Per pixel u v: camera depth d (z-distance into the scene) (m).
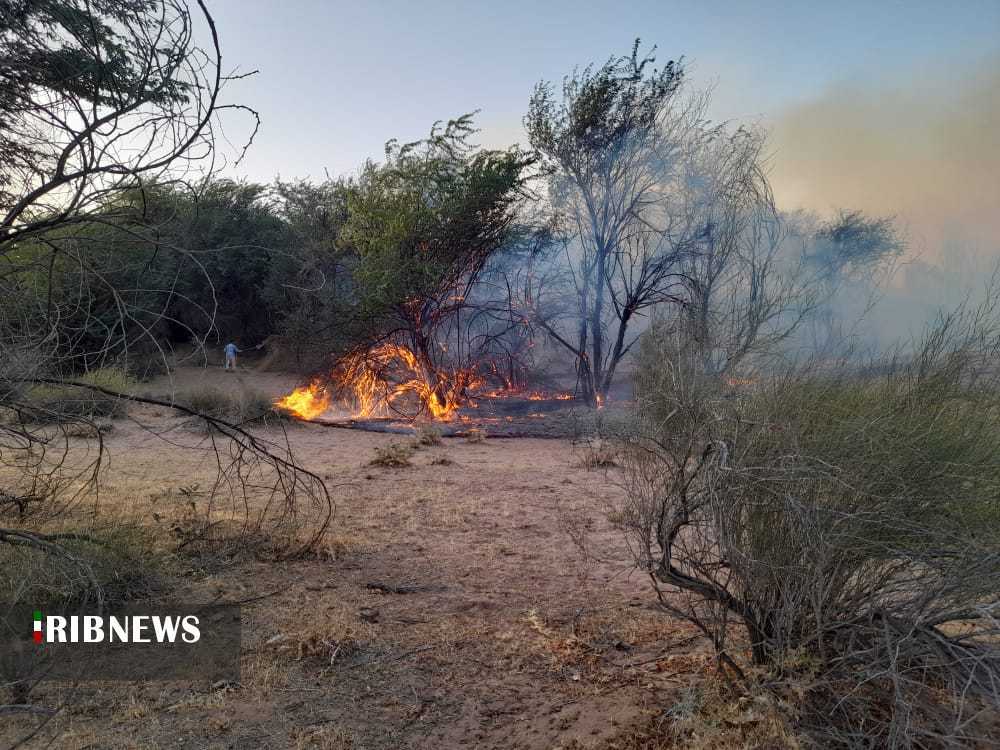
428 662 3.70
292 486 5.34
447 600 4.68
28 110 3.12
